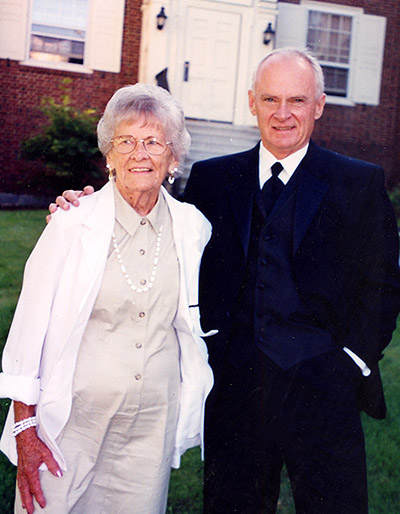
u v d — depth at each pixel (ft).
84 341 5.51
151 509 5.64
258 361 6.46
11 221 21.12
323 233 6.43
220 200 6.92
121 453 5.67
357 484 6.40
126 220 5.53
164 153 5.49
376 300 6.49
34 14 26.04
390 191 25.86
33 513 5.44
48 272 5.35
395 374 12.01
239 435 6.59
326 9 28.96
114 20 26.71
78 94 26.81
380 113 29.76
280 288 6.44
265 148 6.75
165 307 5.63
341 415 6.43
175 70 27.12
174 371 5.82
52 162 24.13
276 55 6.46
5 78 25.90
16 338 5.44
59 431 5.45
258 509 6.64
